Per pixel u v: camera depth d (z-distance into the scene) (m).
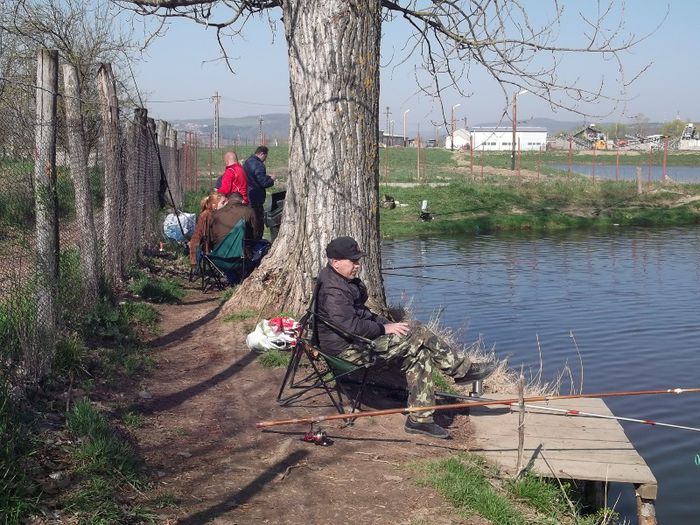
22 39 16.44
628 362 10.55
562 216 27.77
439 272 17.41
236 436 5.73
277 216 14.27
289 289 8.59
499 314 13.27
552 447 5.84
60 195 7.98
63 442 4.95
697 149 78.62
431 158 67.75
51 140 6.45
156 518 4.37
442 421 6.38
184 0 9.37
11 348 5.74
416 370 5.96
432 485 5.04
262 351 7.75
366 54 8.19
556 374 10.04
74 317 7.39
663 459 7.45
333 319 6.02
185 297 10.97
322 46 8.08
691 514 6.30
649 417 8.55
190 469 5.09
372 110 8.29
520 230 26.33
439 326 10.91
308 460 5.37
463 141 84.62
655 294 14.90
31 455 4.67
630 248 21.41
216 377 7.07
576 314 13.27
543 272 17.38
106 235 9.74
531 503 5.06
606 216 28.47
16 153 6.36
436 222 26.31
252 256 11.70
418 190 32.06
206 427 5.86
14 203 6.30
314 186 8.27
